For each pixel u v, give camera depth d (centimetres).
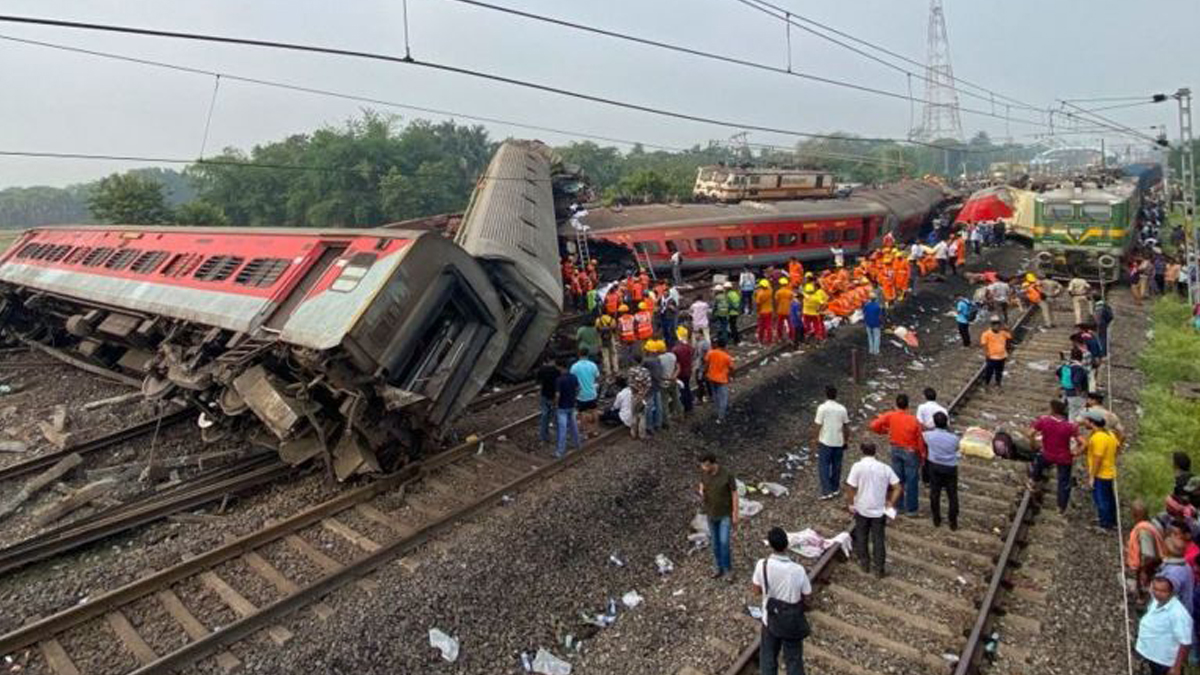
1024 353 1777
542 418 1228
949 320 2184
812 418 1402
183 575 841
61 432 1323
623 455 1170
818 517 1005
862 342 1891
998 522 962
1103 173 4153
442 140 10462
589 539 931
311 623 759
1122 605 773
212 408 1163
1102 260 2533
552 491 1038
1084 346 1389
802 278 2423
